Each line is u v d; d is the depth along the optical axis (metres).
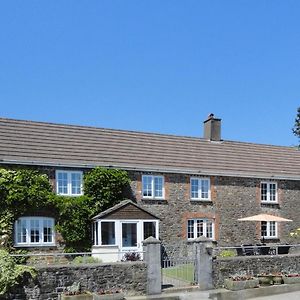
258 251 26.97
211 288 19.09
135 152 29.45
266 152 35.03
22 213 24.28
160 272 18.30
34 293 16.27
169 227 28.52
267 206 32.16
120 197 27.12
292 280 19.95
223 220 30.39
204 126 34.66
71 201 25.48
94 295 16.67
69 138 28.30
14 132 26.91
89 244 25.81
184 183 29.52
